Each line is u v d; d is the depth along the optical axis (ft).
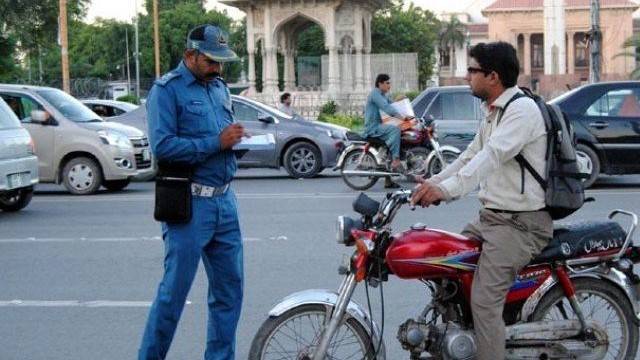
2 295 28.35
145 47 282.36
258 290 28.12
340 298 16.69
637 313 17.99
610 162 51.85
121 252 35.09
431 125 55.01
